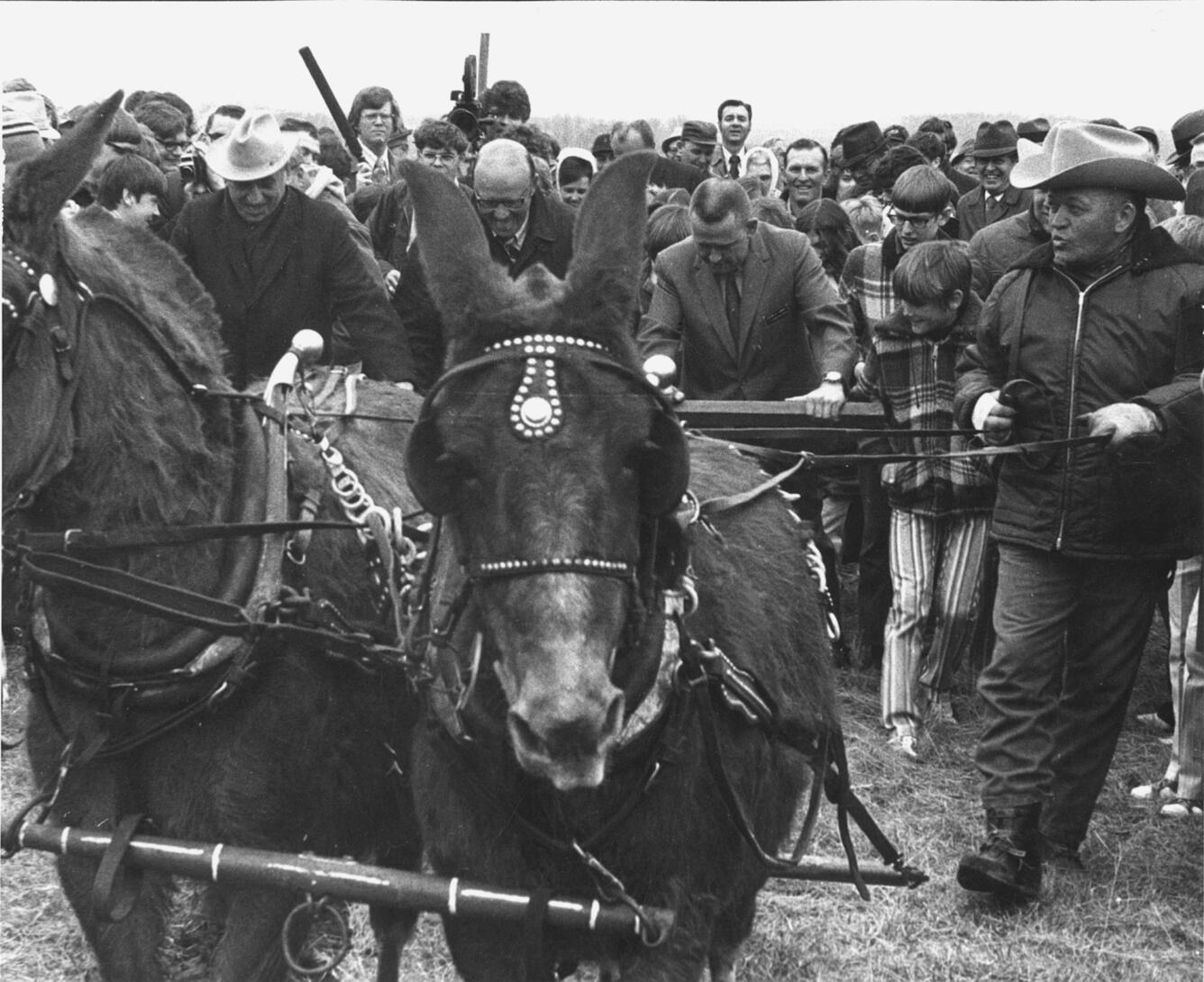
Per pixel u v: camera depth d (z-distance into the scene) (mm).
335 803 3354
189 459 3158
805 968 4207
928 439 5676
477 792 2848
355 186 8461
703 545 3199
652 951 2867
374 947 4277
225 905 3465
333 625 3246
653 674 2725
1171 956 4309
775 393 5938
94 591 3012
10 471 2877
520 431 2477
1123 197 4391
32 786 3365
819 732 3516
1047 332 4492
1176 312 4395
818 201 7918
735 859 3059
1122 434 4211
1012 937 4395
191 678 3068
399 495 3602
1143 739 6125
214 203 4973
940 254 5586
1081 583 4617
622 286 2639
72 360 2959
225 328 4941
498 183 5164
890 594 6770
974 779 5590
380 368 4902
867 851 4949
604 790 2762
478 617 2686
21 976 4148
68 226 3131
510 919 2779
